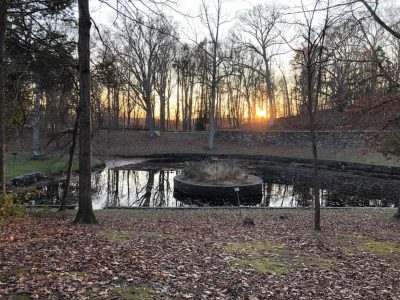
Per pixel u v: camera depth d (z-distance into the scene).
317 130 43.91
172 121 87.62
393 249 9.38
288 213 15.87
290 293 6.04
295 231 11.59
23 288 5.03
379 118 12.51
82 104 10.67
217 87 58.47
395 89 11.83
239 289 6.00
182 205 21.56
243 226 12.38
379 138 15.25
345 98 13.00
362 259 8.31
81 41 10.37
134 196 23.81
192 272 6.57
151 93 53.06
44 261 6.25
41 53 11.52
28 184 23.11
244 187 23.55
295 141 44.31
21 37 11.86
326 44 13.41
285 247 9.11
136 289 5.41
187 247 8.40
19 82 11.24
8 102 11.92
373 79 11.83
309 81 11.67
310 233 11.27
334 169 34.72
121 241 8.35
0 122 10.70
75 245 7.50
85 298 4.89
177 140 49.53
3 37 10.32
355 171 33.09
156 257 7.21
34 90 13.66
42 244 7.49
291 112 72.81
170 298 5.27
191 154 43.97
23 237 8.29
